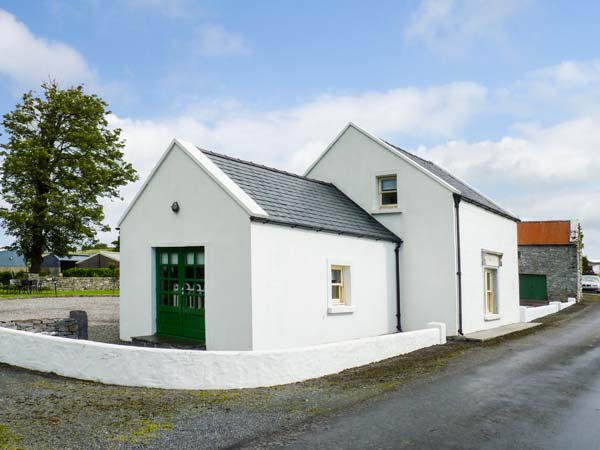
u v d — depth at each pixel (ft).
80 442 17.79
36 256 115.24
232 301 34.88
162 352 26.05
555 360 35.12
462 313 48.78
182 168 38.70
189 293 38.42
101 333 46.96
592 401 24.07
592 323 63.77
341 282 43.86
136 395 24.32
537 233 123.24
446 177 62.28
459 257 48.83
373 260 47.21
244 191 37.40
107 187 121.70
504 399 24.20
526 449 17.56
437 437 18.65
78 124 115.65
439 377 29.07
